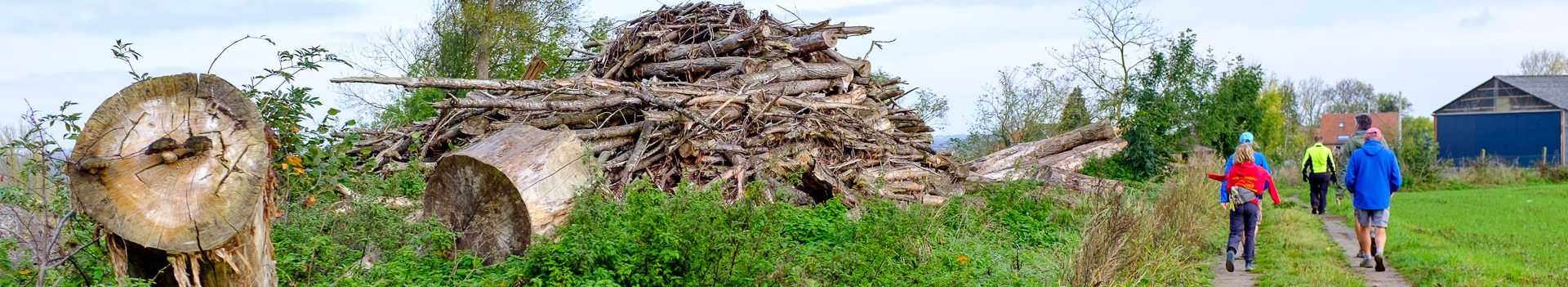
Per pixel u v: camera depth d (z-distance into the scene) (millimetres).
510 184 7652
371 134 12523
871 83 15992
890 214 9172
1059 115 26172
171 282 5426
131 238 5020
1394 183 9383
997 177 15102
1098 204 11297
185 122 5223
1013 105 26109
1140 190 14453
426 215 8281
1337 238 11828
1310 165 15031
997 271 8281
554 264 6781
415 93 19156
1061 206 12258
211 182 5164
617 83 11859
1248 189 9469
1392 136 27656
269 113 6906
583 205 7598
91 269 6086
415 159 10109
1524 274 8578
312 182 7547
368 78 9609
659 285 6746
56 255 6145
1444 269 8789
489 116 11664
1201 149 20984
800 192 11578
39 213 6570
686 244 6871
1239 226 9531
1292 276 9000
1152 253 8852
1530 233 11805
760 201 9016
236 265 5371
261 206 5516
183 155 5129
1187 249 10211
